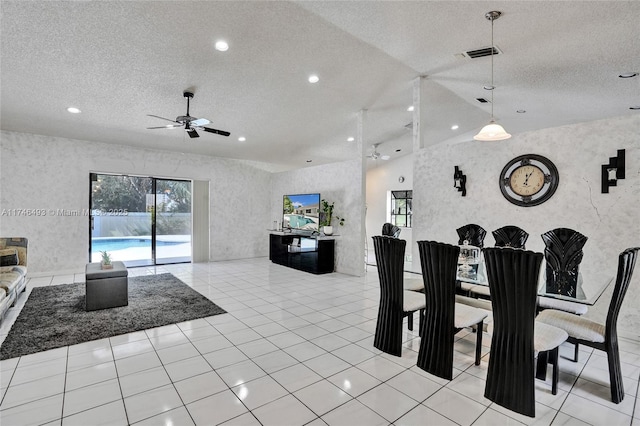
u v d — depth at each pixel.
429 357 2.57
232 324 3.61
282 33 3.48
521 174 3.96
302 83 4.71
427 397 2.23
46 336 3.20
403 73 4.60
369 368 2.63
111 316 3.81
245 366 2.64
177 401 2.15
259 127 6.29
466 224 4.48
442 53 3.78
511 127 7.39
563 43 3.27
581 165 3.53
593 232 3.44
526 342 2.05
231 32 3.41
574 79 4.13
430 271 2.55
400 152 9.24
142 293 4.89
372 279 6.03
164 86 4.41
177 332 3.37
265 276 6.27
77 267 6.28
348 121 6.50
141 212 7.23
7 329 3.39
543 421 1.99
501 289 2.14
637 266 3.20
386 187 9.96
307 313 4.02
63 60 3.65
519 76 4.25
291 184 8.21
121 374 2.50
